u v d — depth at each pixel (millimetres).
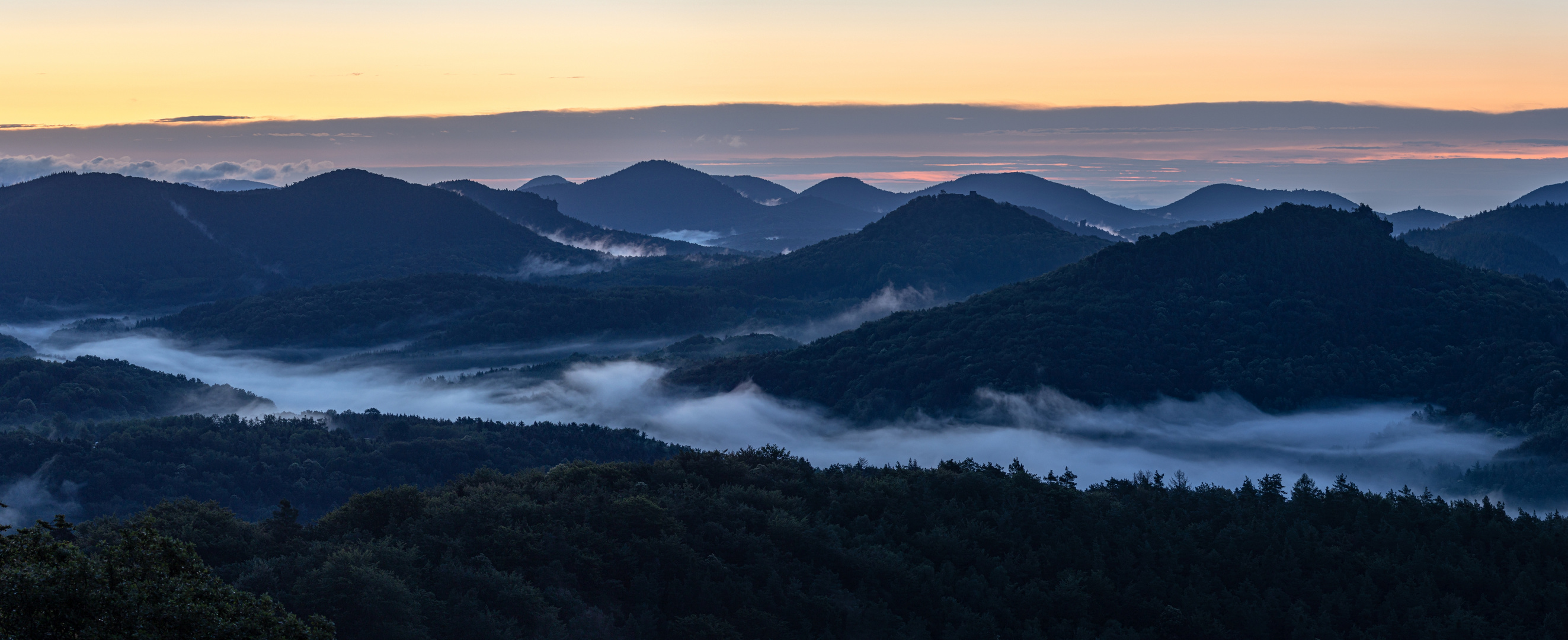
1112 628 83438
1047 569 91250
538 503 91500
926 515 99125
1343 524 101438
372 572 67875
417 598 69000
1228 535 96812
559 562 78125
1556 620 84375
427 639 66312
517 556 78438
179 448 162625
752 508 92375
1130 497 109000
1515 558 93938
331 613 66500
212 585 43406
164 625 39312
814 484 105375
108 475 150625
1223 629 83500
